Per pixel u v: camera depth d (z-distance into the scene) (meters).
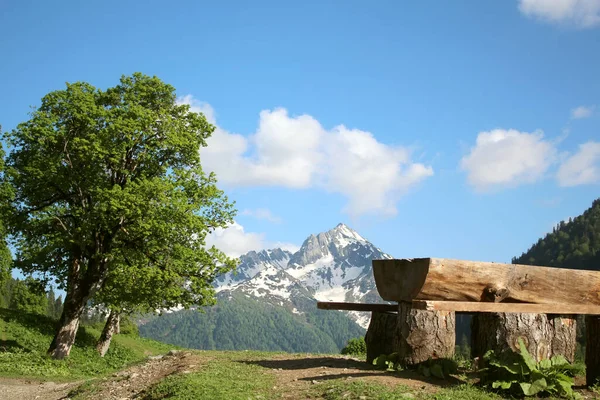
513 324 10.93
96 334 37.44
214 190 29.17
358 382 10.20
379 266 12.09
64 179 26.84
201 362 14.43
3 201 27.73
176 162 30.14
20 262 29.16
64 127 26.34
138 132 27.27
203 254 27.66
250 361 14.31
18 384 19.83
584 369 12.34
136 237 27.45
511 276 11.20
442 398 9.02
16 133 26.83
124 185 28.25
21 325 32.38
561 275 11.55
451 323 11.14
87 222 25.72
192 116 30.55
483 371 10.10
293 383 11.13
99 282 28.19
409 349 11.16
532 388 9.30
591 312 11.03
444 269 10.75
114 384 14.20
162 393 11.20
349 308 13.74
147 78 29.91
